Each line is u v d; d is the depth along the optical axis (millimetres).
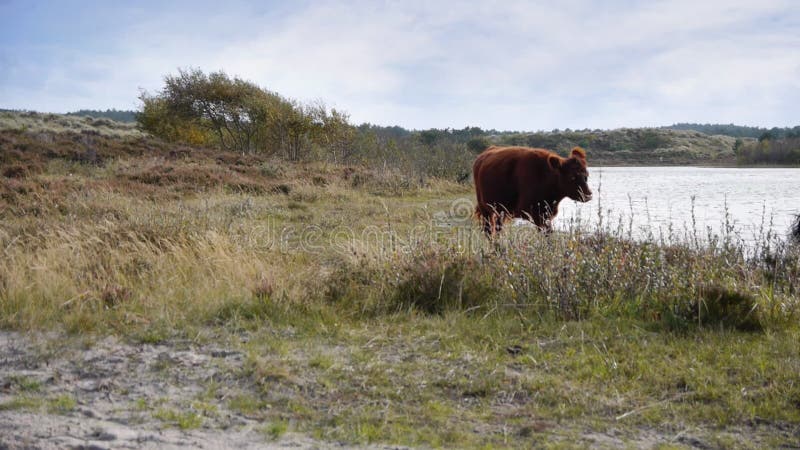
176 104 34250
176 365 4641
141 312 5953
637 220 14734
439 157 28516
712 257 6910
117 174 18000
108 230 8523
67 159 20766
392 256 7137
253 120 33406
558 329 5488
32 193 13461
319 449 3322
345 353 4992
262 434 3512
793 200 21891
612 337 5254
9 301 6004
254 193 17266
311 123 32000
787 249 7520
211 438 3424
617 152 110562
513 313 5953
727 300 5656
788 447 3447
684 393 4172
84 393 4094
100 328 5445
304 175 21375
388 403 4039
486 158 11266
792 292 6418
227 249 7957
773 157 92250
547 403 4074
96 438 3352
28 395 4008
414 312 6066
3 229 9172
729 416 3816
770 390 4121
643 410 3934
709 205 19688
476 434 3600
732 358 4676
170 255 7797
